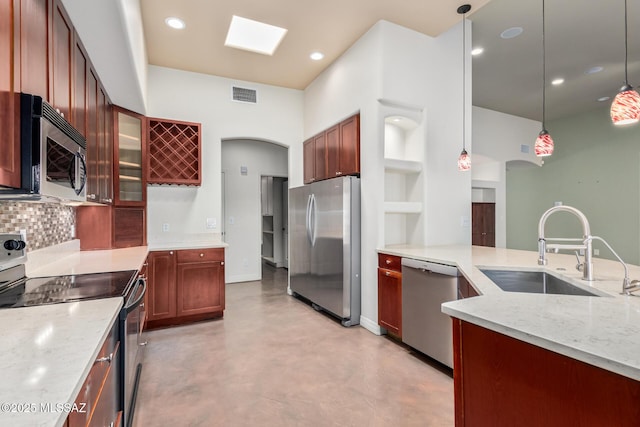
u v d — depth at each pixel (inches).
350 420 75.6
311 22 129.0
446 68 144.2
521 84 204.4
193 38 138.5
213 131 172.9
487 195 258.7
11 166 44.5
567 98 228.7
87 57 85.9
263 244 326.3
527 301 49.8
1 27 41.9
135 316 73.4
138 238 140.6
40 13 54.7
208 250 145.3
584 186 260.4
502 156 255.0
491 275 85.4
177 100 165.5
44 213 91.9
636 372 27.5
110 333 48.1
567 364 34.3
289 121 191.8
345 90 150.6
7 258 65.2
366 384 91.2
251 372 97.8
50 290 62.0
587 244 66.7
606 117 247.1
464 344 46.3
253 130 182.2
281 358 107.3
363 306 138.3
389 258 123.0
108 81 103.6
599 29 145.9
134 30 91.4
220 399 83.8
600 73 190.2
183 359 106.5
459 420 46.7
